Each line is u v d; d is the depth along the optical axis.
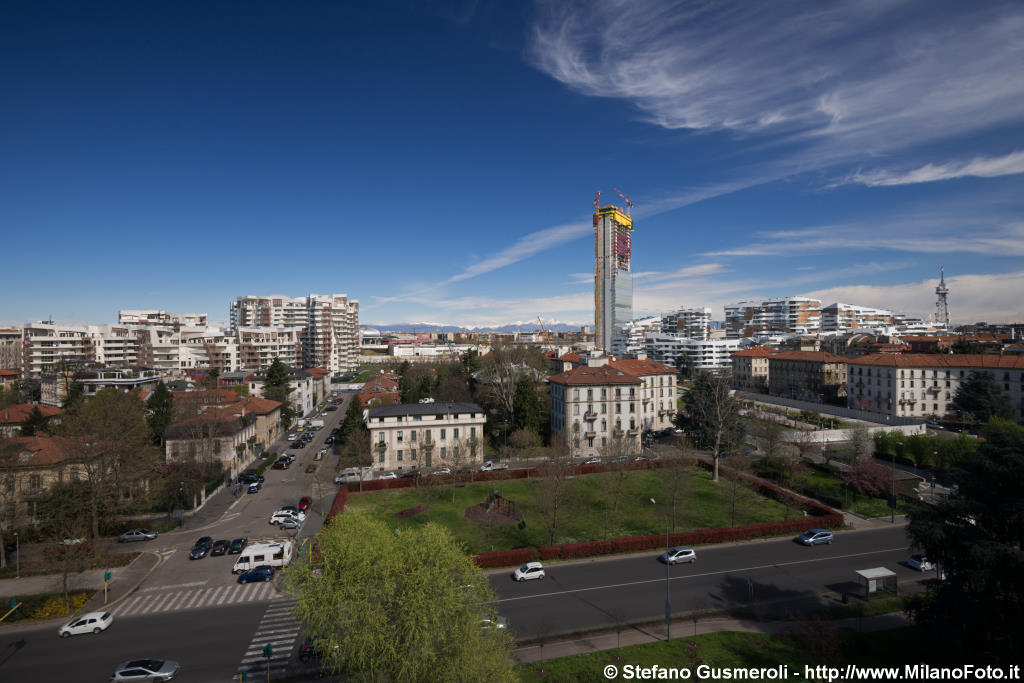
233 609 48.25
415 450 96.38
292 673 38.41
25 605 48.41
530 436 101.44
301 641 42.50
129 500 68.56
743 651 40.41
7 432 70.44
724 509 72.88
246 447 100.25
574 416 105.00
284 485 87.94
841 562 56.94
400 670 31.25
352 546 34.38
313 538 63.81
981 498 37.41
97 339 188.62
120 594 50.97
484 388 132.12
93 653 41.06
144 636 43.53
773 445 89.50
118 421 71.06
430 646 31.84
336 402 188.25
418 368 176.12
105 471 63.41
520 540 62.09
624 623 44.59
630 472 91.12
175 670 37.94
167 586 52.88
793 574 54.09
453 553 35.38
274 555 56.44
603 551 59.19
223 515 73.38
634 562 57.50
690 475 87.69
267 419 114.75
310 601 33.72
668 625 42.12
